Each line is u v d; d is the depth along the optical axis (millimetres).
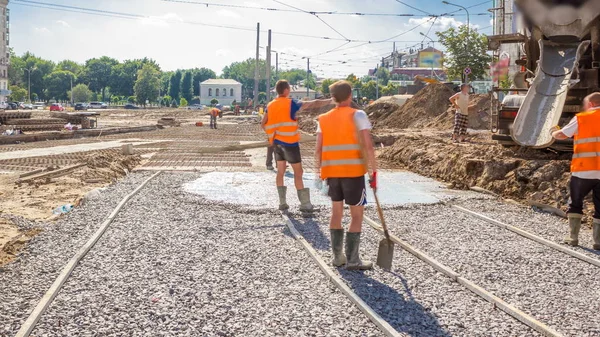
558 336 4465
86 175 13305
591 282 5957
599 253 7047
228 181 12586
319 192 11211
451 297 5465
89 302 5199
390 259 6277
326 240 7539
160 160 17000
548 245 7367
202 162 16453
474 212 9297
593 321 4902
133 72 186250
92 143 24312
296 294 5484
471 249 7152
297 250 7031
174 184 12008
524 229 8211
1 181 12734
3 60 131625
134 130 35844
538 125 11664
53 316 4855
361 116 6125
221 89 180125
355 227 6227
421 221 8727
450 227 8336
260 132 33500
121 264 6348
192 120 55938
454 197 10648
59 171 13586
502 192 10891
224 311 5031
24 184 12227
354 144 6141
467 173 12109
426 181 12828
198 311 5023
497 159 11805
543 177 10289
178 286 5660
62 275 5781
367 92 107125
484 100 25141
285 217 8797
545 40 13008
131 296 5363
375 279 5973
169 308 5086
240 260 6578
